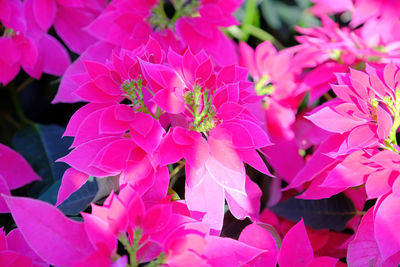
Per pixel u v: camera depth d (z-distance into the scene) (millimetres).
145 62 492
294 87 669
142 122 484
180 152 479
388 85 521
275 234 544
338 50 662
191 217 488
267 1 763
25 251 494
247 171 606
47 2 648
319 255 575
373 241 501
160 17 621
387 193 490
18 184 580
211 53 625
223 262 469
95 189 521
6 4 615
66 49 712
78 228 452
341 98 524
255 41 766
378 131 492
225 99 500
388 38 671
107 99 507
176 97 491
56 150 648
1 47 619
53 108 740
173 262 449
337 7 714
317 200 592
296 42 777
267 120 658
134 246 455
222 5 625
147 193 489
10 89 726
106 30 623
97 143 491
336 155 502
